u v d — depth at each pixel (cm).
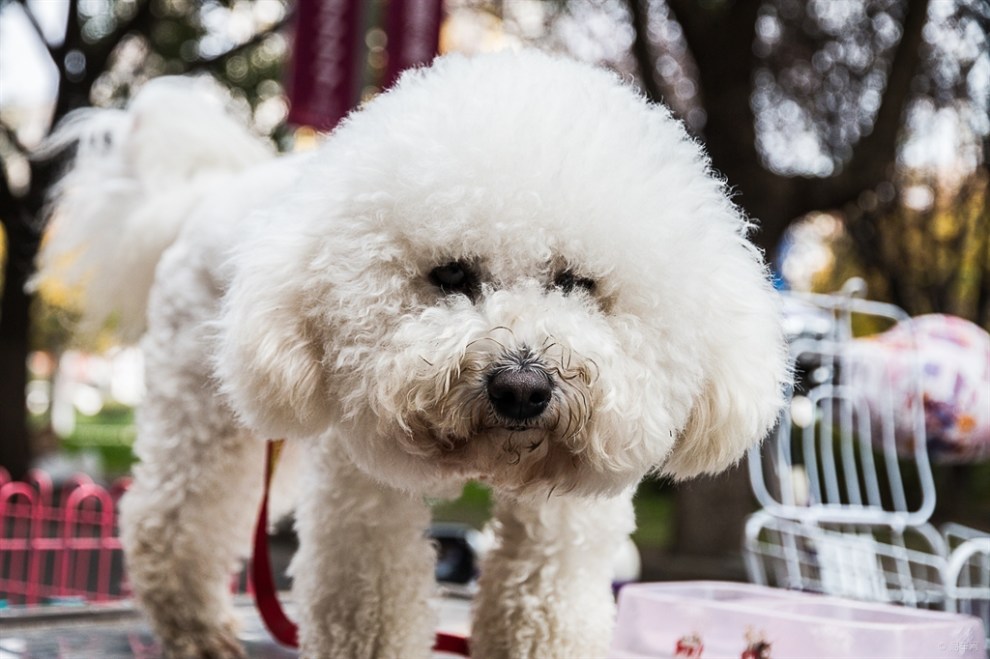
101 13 1371
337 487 238
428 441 204
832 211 922
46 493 519
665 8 993
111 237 397
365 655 237
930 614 262
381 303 203
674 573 898
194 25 1277
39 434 2172
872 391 373
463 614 393
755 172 895
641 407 203
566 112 210
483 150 201
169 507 311
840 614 280
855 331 1025
